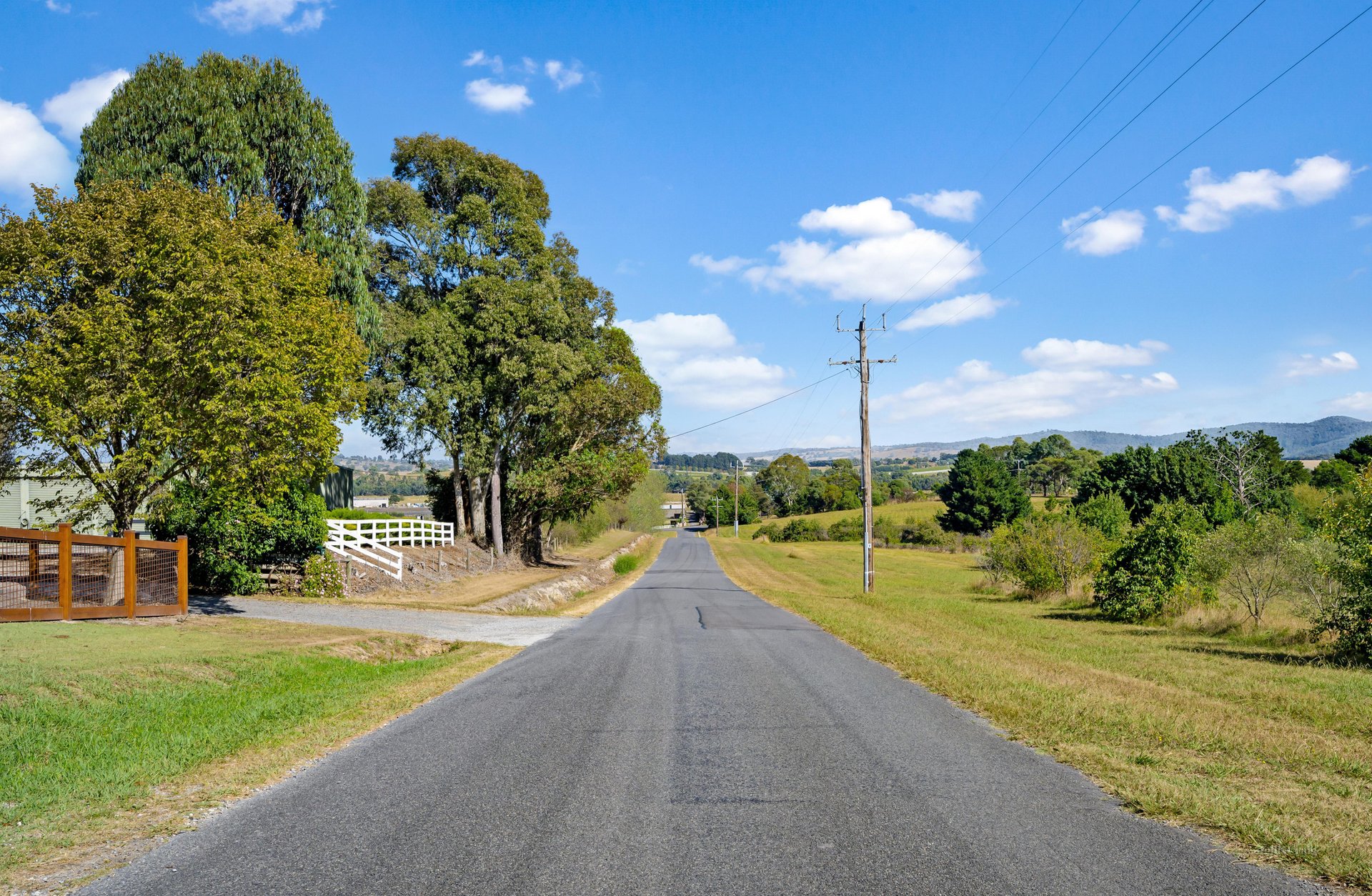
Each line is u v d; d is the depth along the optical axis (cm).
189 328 1501
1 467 1594
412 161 4278
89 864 464
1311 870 440
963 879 430
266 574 2294
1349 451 7638
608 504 9325
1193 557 2145
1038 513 3300
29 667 924
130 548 1449
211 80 2517
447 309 3931
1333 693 1038
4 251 1475
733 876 435
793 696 973
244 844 492
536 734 779
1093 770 637
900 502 14875
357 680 1110
